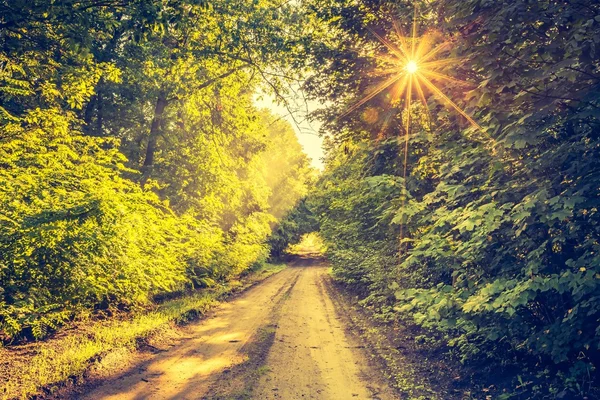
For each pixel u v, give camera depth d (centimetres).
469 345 778
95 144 1453
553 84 584
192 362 907
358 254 1939
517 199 637
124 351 940
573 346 584
